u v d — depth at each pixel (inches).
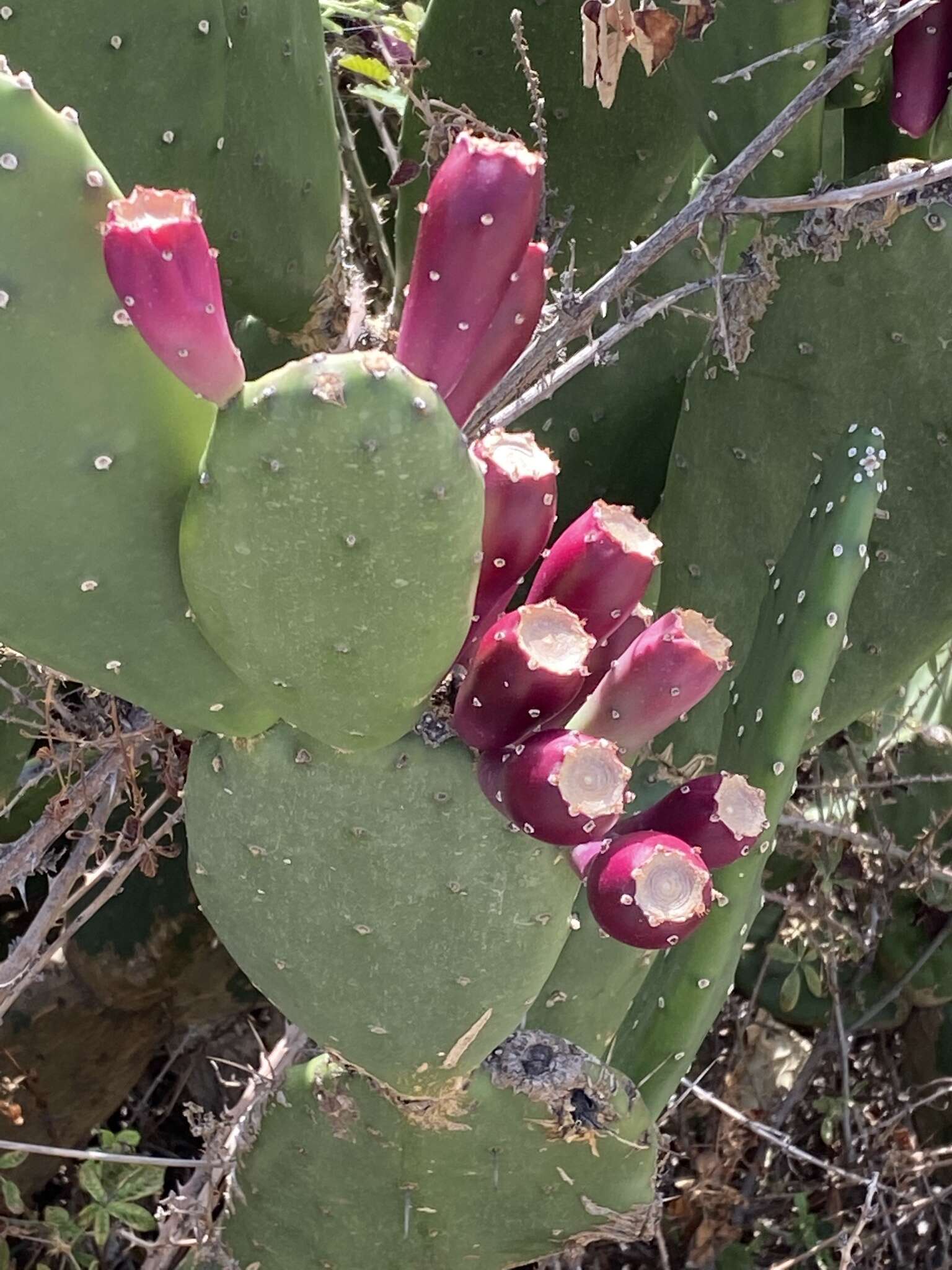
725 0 25.6
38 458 16.5
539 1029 26.9
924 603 28.6
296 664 17.4
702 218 26.2
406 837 19.3
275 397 15.0
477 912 19.9
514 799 18.1
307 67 30.2
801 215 26.6
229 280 30.7
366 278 43.7
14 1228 37.6
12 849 31.7
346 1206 26.6
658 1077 26.6
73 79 24.5
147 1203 43.1
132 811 36.9
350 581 16.1
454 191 15.9
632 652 18.4
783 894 43.2
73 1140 40.8
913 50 25.9
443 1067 21.9
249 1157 27.3
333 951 20.4
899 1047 44.3
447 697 19.5
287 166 30.1
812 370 27.4
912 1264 40.0
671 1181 42.8
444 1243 27.0
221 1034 44.2
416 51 34.9
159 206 14.7
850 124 29.3
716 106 27.3
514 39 28.8
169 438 17.0
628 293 33.6
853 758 40.9
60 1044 38.7
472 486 15.8
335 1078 24.7
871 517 24.0
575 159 34.4
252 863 20.1
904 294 25.9
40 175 15.3
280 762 19.4
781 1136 39.4
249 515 15.9
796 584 24.5
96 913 38.6
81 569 17.5
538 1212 26.4
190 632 18.4
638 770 30.3
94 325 16.0
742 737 25.2
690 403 29.7
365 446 14.9
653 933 17.5
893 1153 39.1
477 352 17.6
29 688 33.2
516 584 19.1
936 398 26.7
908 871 40.7
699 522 30.1
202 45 25.3
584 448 34.2
